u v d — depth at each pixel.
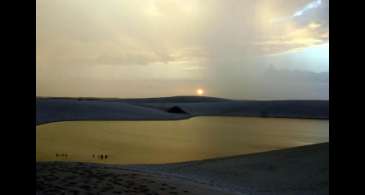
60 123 38.28
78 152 16.16
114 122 42.31
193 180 9.27
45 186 5.96
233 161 13.09
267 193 8.79
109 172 8.06
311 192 8.98
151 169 11.10
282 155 13.59
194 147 19.16
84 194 5.73
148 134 26.69
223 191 8.02
